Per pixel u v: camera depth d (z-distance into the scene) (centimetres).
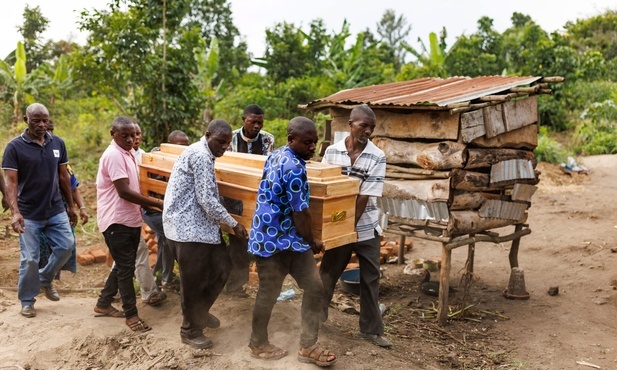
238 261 530
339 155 471
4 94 1897
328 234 413
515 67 2462
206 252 421
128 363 420
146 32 1182
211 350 430
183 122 1248
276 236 394
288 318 486
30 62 3009
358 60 2206
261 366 405
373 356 448
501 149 615
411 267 770
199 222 416
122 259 462
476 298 677
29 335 456
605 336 569
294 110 1908
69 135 1664
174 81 1212
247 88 1981
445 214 583
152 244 712
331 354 409
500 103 592
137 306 521
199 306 432
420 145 593
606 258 798
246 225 435
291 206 383
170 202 416
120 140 461
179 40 1252
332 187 404
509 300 671
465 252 867
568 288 707
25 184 489
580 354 528
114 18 1172
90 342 445
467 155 574
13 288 596
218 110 1755
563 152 1677
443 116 572
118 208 458
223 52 3005
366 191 460
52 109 1956
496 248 880
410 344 529
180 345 434
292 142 385
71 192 554
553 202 1176
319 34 2394
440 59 2145
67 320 482
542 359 517
